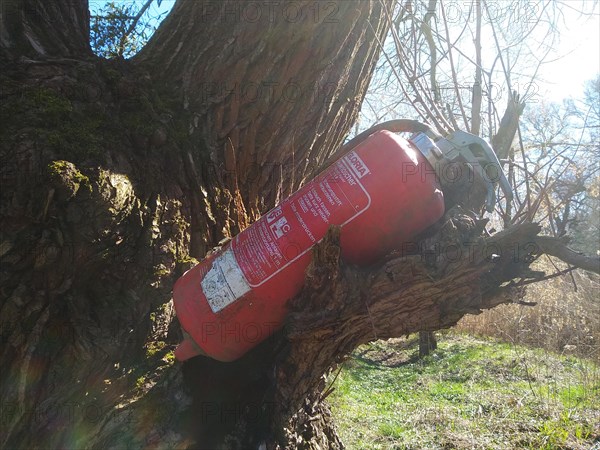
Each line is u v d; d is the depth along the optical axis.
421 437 1.32
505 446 1.24
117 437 0.66
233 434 0.72
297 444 0.75
